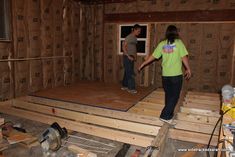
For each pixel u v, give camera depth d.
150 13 5.93
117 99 4.42
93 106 3.90
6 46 4.54
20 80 4.93
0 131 2.71
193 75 5.80
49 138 2.66
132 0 6.07
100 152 2.76
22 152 2.72
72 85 5.95
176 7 5.68
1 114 4.04
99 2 6.45
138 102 4.18
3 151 2.72
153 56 3.25
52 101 4.24
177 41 3.03
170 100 3.12
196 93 4.95
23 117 3.87
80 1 6.48
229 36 5.36
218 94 4.82
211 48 5.56
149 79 6.21
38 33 5.25
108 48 6.64
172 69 3.02
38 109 3.93
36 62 5.29
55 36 5.76
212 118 3.25
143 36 6.10
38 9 5.19
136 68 6.29
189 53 5.75
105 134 3.10
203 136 2.94
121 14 6.28
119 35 6.41
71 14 6.23
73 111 3.63
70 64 6.38
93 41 6.80
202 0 5.42
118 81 6.66
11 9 4.54
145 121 3.29
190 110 3.69
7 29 4.49
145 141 2.86
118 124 3.25
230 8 5.22
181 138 3.05
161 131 2.85
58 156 2.63
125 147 2.84
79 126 3.29
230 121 2.10
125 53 4.77
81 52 6.78
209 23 5.46
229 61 5.45
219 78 5.60
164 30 5.86
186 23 5.65
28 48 5.04
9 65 4.64
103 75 6.82
